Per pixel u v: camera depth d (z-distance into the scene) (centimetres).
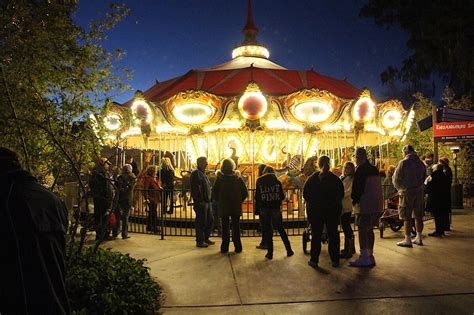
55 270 249
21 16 516
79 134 554
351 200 760
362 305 505
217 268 678
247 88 1143
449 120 1320
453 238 918
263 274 642
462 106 1959
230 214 794
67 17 561
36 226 241
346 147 1622
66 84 547
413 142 2003
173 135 1509
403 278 613
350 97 1286
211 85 1308
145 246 862
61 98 549
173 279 618
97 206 880
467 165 1762
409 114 1377
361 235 688
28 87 509
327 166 687
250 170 1343
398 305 504
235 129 1359
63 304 252
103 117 579
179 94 1186
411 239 884
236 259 740
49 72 521
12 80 500
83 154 561
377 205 684
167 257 759
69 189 982
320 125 1204
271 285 586
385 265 688
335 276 628
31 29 514
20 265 236
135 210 1204
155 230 1031
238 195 798
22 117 511
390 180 1046
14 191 242
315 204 680
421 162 839
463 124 1230
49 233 248
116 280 472
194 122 1200
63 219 260
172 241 921
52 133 497
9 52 501
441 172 947
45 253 246
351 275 631
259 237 967
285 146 1397
